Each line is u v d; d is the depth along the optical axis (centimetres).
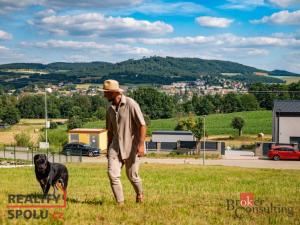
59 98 16612
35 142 8294
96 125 12644
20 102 16025
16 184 1494
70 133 7188
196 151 6762
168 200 983
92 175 2345
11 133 11625
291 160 5834
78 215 733
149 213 761
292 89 15675
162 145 6938
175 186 1595
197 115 16212
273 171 3272
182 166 3909
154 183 1770
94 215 727
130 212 758
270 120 13088
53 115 15962
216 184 1745
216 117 14150
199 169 3306
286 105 6919
